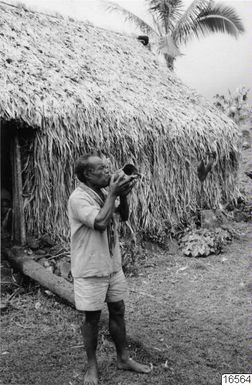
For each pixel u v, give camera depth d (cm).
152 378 338
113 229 331
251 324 445
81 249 315
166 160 751
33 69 645
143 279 598
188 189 809
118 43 972
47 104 586
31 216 593
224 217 888
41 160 577
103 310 426
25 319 458
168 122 757
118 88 761
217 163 891
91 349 328
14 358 374
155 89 865
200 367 356
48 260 570
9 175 638
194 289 558
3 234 593
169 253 725
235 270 636
